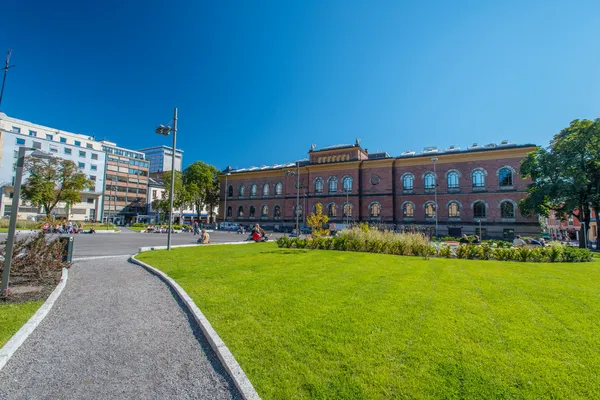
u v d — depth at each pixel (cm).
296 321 532
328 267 1098
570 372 368
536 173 3200
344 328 499
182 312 620
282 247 1948
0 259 848
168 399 338
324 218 2012
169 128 1764
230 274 955
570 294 728
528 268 1148
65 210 6100
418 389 336
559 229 5597
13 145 5741
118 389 357
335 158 5250
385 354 411
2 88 1287
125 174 8112
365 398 322
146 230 4603
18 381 370
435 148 4897
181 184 6338
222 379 379
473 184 4131
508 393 328
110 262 1252
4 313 579
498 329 498
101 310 634
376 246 1709
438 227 4247
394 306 615
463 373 365
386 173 4712
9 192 5441
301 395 330
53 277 902
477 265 1209
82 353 445
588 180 2780
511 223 3828
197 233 4288
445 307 612
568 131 2970
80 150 6850
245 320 541
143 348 462
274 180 5888
